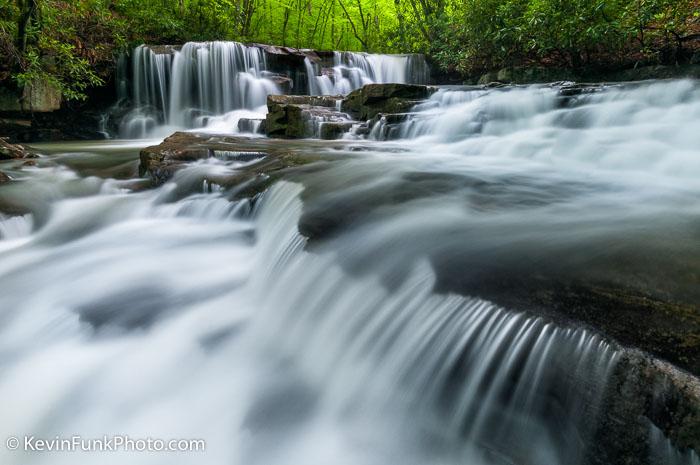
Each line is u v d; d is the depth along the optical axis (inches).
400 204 151.6
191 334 128.4
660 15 370.6
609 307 75.5
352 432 97.0
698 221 116.7
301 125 363.9
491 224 124.6
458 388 87.7
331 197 166.1
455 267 101.2
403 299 104.0
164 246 186.4
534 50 486.9
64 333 131.3
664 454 62.4
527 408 78.4
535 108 307.4
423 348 94.3
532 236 111.0
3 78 446.3
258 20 836.6
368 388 101.3
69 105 519.2
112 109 550.3
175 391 110.9
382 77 671.1
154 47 558.3
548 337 77.4
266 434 98.3
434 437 89.0
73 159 324.5
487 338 85.1
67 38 496.4
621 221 119.3
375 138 336.8
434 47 649.0
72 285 155.6
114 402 107.8
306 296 127.9
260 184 207.5
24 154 322.7
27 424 102.5
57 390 110.7
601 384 69.6
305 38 877.2
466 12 515.5
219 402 107.3
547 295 83.4
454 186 170.6
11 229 200.2
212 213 209.6
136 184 249.9
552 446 75.1
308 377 112.0
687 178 183.5
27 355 122.3
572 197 152.7
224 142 306.0
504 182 176.6
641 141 222.4
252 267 165.5
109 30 545.6
